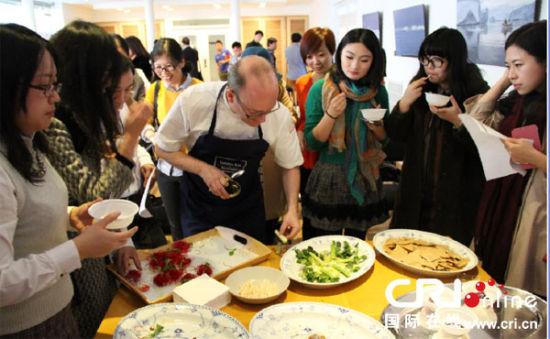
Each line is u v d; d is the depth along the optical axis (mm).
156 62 2748
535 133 1419
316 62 2566
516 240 1579
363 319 1146
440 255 1500
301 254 1498
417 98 1887
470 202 1900
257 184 1775
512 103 1665
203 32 11469
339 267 1423
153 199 2904
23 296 888
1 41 870
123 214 1170
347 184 2049
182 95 1647
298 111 2785
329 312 1177
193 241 1593
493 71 2756
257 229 1784
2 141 934
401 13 4504
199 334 1091
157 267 1418
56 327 1124
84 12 10898
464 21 3135
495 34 2697
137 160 2320
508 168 1462
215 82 1680
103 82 1254
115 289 1571
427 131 1913
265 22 11328
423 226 1999
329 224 2096
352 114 2012
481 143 1470
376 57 1953
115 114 1333
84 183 1240
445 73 1808
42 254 934
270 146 1790
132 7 10031
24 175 962
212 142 1617
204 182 1685
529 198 1524
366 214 2080
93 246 979
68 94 1236
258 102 1392
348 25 7598
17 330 1043
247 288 1307
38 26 9164
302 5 11281
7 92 888
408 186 1976
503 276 1682
